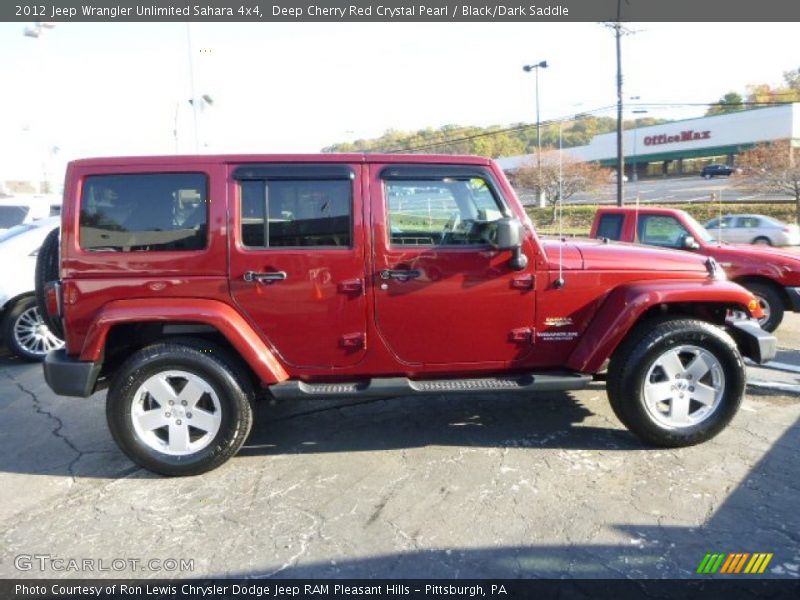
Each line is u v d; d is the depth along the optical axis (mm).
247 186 3633
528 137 61406
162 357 3578
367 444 4098
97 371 3592
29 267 6414
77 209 3568
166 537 3029
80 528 3129
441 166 3723
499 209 3773
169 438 3664
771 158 33219
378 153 3721
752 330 4023
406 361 3836
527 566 2719
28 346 6484
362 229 3670
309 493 3441
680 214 7816
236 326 3590
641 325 3945
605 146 67375
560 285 3840
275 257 3629
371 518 3152
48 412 4910
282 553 2869
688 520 3051
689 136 59469
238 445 3713
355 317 3729
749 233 22094
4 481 3682
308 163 3662
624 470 3607
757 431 4133
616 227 8383
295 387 3689
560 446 3979
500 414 4590
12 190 29453
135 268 3592
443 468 3703
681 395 3855
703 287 3850
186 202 3621
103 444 4246
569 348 3949
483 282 3766
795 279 7012
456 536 2967
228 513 3244
